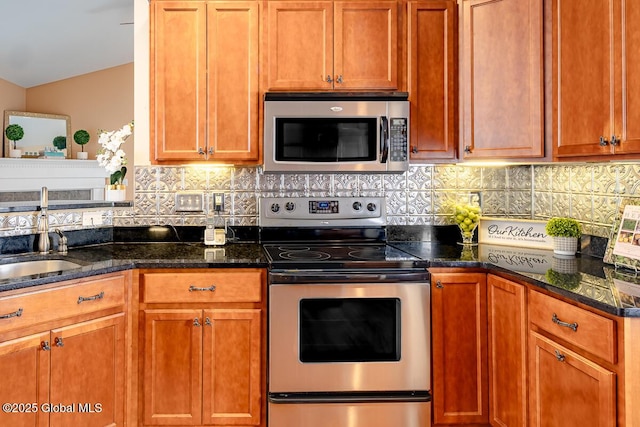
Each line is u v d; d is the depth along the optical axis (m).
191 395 1.96
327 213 2.54
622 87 1.60
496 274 1.91
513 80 2.12
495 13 2.16
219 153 2.29
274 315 1.92
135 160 2.54
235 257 2.07
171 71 2.28
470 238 2.52
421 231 2.62
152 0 2.28
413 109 2.32
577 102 1.85
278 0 2.30
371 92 2.27
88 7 3.06
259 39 2.30
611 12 1.65
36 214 2.16
